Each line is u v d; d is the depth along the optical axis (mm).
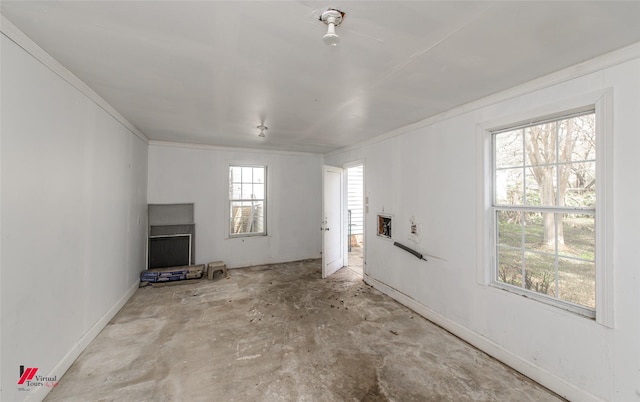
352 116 3209
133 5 1342
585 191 1967
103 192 2812
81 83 2314
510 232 2436
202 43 1697
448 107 2848
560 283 2078
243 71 2084
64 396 1878
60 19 1475
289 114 3164
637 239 1637
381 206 4113
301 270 5211
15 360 1623
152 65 2008
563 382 1939
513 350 2273
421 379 2102
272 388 1982
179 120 3471
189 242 4824
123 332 2775
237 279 4617
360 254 6805
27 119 1714
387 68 2012
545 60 1855
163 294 3875
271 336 2730
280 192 5766
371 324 3020
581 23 1438
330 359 2346
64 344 2125
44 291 1889
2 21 1477
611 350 1728
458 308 2795
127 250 3592
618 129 1705
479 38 1604
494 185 2559
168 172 4781
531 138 2289
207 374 2133
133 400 1853
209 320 3076
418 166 3379
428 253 3197
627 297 1669
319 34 1586
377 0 1279
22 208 1683
